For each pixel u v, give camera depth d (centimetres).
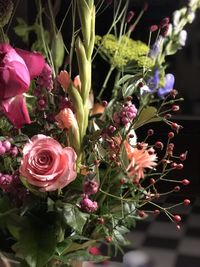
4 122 50
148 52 56
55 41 54
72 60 56
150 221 99
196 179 120
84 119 49
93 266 60
